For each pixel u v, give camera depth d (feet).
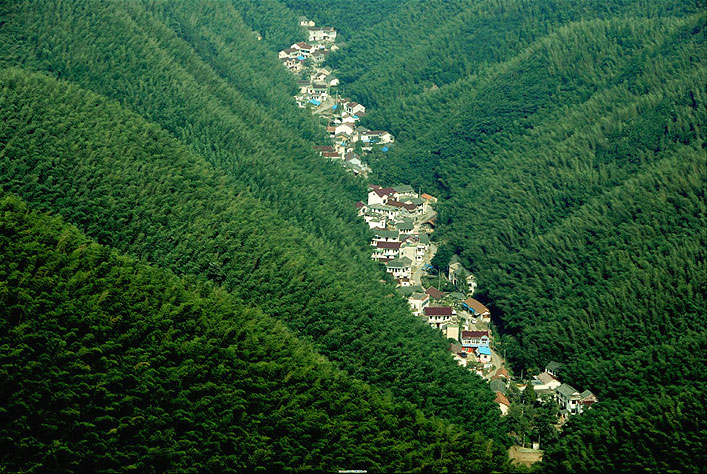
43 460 506.07
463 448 638.94
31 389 522.06
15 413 512.63
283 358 633.20
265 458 562.66
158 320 601.62
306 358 652.89
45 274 588.50
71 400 528.63
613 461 653.30
